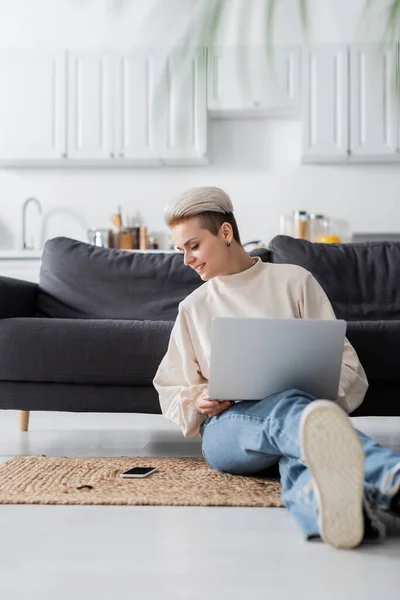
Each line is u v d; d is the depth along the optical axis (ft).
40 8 18.02
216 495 5.46
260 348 5.12
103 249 10.39
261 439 5.00
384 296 9.66
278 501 5.26
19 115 17.25
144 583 3.51
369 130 16.78
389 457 4.17
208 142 17.94
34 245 18.43
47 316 9.98
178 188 18.25
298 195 18.12
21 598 3.28
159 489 5.73
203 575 3.63
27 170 18.40
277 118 18.08
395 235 18.07
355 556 3.92
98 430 10.61
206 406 5.65
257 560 3.89
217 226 6.13
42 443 9.13
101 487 5.86
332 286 9.66
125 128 17.08
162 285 9.92
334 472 3.85
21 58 17.20
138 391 8.01
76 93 17.15
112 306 9.84
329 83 16.72
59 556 4.03
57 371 7.97
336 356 5.18
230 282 6.20
